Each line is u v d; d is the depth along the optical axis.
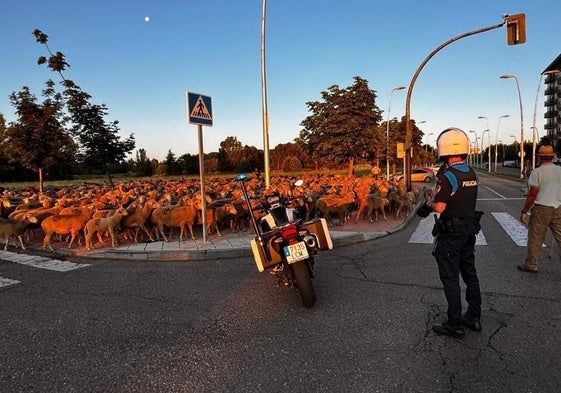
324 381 3.18
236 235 9.30
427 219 11.76
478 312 4.02
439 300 4.88
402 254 7.33
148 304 5.06
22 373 3.43
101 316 4.69
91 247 8.39
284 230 4.75
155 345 3.90
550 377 3.16
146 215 8.80
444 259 3.91
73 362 3.61
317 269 6.46
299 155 71.12
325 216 10.38
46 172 45.78
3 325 4.47
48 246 8.54
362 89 26.83
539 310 4.49
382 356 3.54
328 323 4.29
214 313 4.70
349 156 27.88
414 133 52.16
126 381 3.27
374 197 10.80
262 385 3.15
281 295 5.26
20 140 17.11
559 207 5.68
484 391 2.99
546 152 5.68
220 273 6.43
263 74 14.58
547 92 97.31
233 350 3.75
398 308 4.65
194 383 3.21
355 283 5.66
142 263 7.26
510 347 3.65
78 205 11.30
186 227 10.50
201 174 8.48
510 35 14.10
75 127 16.98
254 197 11.59
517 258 6.77
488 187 27.80
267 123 14.84
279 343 3.87
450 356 3.51
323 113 28.33
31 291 5.71
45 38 15.32
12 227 8.48
